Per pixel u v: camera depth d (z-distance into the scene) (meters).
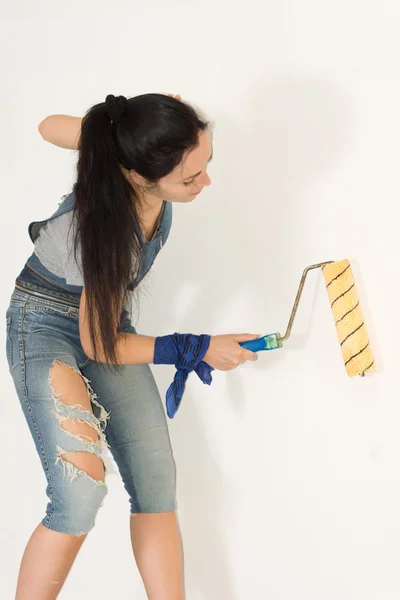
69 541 1.45
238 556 1.93
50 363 1.51
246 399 1.95
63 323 1.57
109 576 2.03
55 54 2.21
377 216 1.87
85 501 1.44
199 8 2.08
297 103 1.95
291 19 1.99
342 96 1.92
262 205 1.96
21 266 2.18
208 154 1.36
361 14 1.93
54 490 1.46
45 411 1.48
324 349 1.89
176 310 2.03
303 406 1.91
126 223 1.36
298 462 1.90
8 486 2.13
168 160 1.30
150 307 2.04
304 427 1.90
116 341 1.47
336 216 1.90
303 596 1.88
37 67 2.22
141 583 2.00
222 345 1.54
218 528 1.95
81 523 1.45
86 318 1.45
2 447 2.15
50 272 1.54
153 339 1.53
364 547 1.84
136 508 1.64
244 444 1.95
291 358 1.92
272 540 1.91
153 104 1.30
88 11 2.19
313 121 1.93
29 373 1.51
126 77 2.14
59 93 2.20
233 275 1.98
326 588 1.86
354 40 1.93
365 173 1.88
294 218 1.93
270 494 1.92
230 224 1.99
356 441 1.86
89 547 2.05
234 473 1.95
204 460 1.98
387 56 1.90
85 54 2.19
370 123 1.89
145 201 1.44
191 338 1.53
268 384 1.94
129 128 1.30
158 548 1.60
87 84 2.18
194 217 2.02
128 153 1.31
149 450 1.64
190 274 2.02
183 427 2.00
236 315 1.98
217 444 1.97
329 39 1.95
